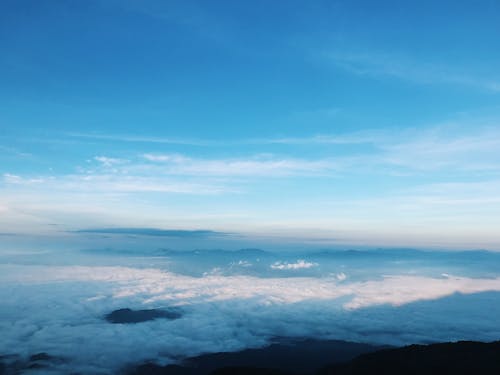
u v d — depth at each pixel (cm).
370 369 10062
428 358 10088
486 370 8744
